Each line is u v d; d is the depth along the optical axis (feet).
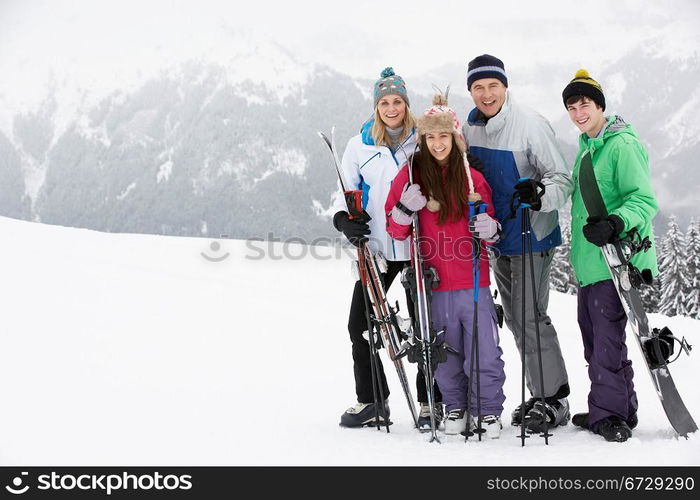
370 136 20.26
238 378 27.04
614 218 17.34
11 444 17.47
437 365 18.51
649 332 18.16
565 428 19.69
